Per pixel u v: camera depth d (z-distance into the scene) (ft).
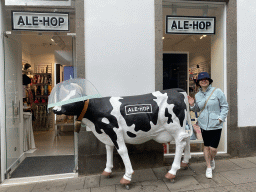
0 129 9.95
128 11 10.51
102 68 10.42
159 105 8.48
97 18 10.29
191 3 11.80
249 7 11.84
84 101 7.97
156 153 10.94
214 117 9.26
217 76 12.75
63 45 12.34
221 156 11.79
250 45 11.93
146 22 10.68
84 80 8.04
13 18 10.22
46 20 10.37
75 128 8.32
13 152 11.39
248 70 11.94
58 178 10.12
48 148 15.08
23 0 10.16
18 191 8.95
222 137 12.37
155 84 10.83
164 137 8.88
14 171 11.03
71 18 10.43
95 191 8.66
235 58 11.75
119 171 10.57
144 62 10.73
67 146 15.57
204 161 11.57
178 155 8.84
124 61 10.57
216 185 8.81
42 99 21.79
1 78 10.09
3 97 10.21
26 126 14.25
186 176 9.75
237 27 11.76
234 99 11.80
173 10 11.75
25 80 14.98
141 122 8.27
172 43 13.48
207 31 11.91
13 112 11.51
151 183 9.16
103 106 8.21
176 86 13.87
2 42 10.16
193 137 12.53
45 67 21.70
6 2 10.05
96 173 10.42
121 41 10.52
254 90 12.04
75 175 10.41
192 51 13.75
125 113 8.17
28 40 15.92
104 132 8.25
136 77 10.69
